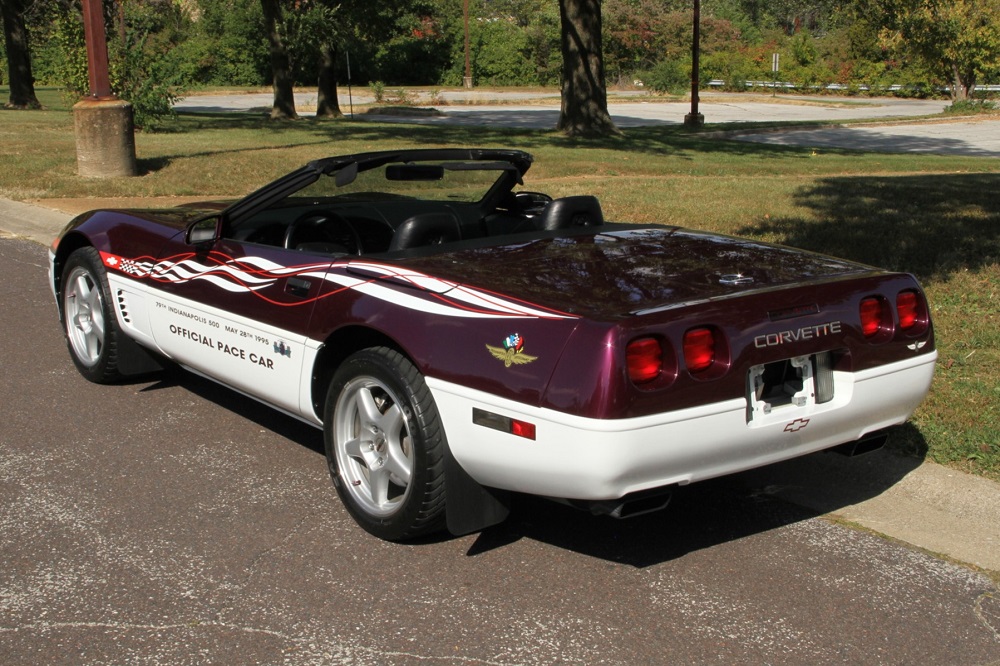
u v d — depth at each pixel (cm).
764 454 343
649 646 312
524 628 321
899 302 368
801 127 3350
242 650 308
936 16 3975
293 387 414
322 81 3547
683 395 314
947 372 554
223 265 451
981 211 1145
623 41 6112
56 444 479
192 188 1357
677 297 334
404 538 374
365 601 338
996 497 407
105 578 352
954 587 351
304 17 3262
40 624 321
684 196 1297
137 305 515
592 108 2608
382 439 379
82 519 398
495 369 328
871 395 361
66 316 575
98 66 1417
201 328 467
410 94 5278
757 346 328
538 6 7506
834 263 393
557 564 365
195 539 382
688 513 410
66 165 1544
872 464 442
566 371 311
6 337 665
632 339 307
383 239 457
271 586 347
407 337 353
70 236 569
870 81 5628
